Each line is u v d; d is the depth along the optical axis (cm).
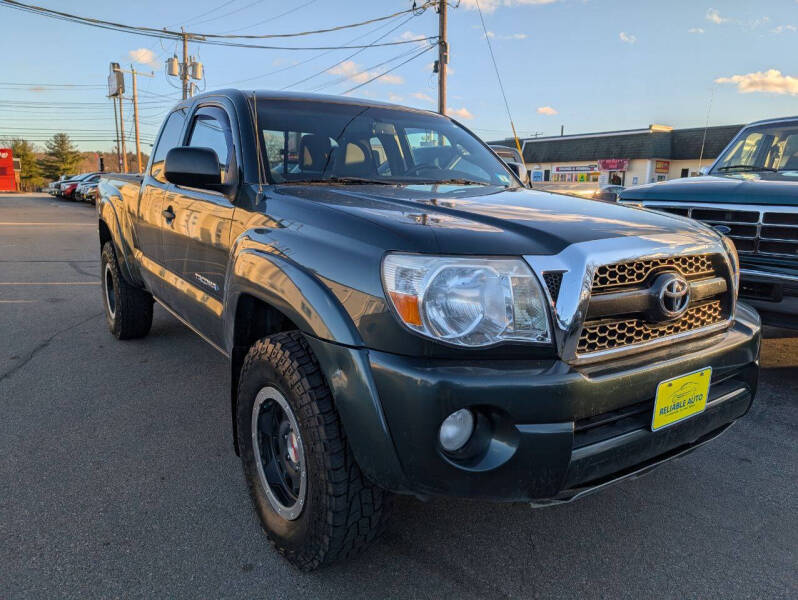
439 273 166
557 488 172
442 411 162
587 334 180
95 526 231
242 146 269
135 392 371
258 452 221
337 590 200
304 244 201
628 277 189
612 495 267
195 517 239
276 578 205
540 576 210
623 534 237
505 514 249
